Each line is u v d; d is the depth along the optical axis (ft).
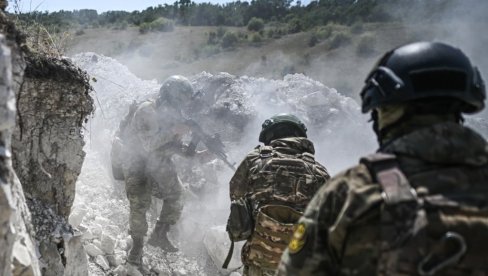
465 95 5.38
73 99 11.26
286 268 5.60
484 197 4.86
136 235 16.06
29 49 10.45
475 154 5.07
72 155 11.46
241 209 11.25
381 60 5.92
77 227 15.48
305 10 228.22
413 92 5.35
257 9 238.68
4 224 6.44
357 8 190.90
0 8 8.46
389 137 5.68
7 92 6.53
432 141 5.10
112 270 15.62
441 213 4.75
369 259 4.96
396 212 4.83
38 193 10.87
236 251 17.67
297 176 11.19
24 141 10.48
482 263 4.64
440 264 4.61
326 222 5.37
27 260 7.35
